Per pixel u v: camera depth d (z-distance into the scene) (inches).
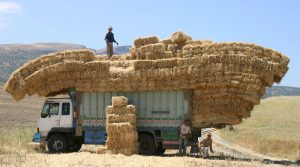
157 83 897.5
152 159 791.7
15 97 967.6
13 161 713.0
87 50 944.9
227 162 789.2
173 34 924.0
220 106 870.4
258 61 848.3
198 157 885.8
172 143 898.7
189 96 892.0
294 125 1881.2
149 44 920.3
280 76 856.3
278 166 799.1
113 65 934.4
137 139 896.3
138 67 902.4
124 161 760.3
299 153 1028.5
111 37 1021.8
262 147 1164.5
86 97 951.0
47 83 957.8
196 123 887.1
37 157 785.6
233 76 853.2
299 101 2851.9
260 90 864.9
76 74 941.2
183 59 879.1
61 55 951.6
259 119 2128.4
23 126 1652.3
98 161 754.2
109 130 866.8
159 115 908.0
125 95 927.0
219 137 1672.0
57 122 968.9
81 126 949.8
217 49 863.7
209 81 864.9
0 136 1012.5
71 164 709.3
